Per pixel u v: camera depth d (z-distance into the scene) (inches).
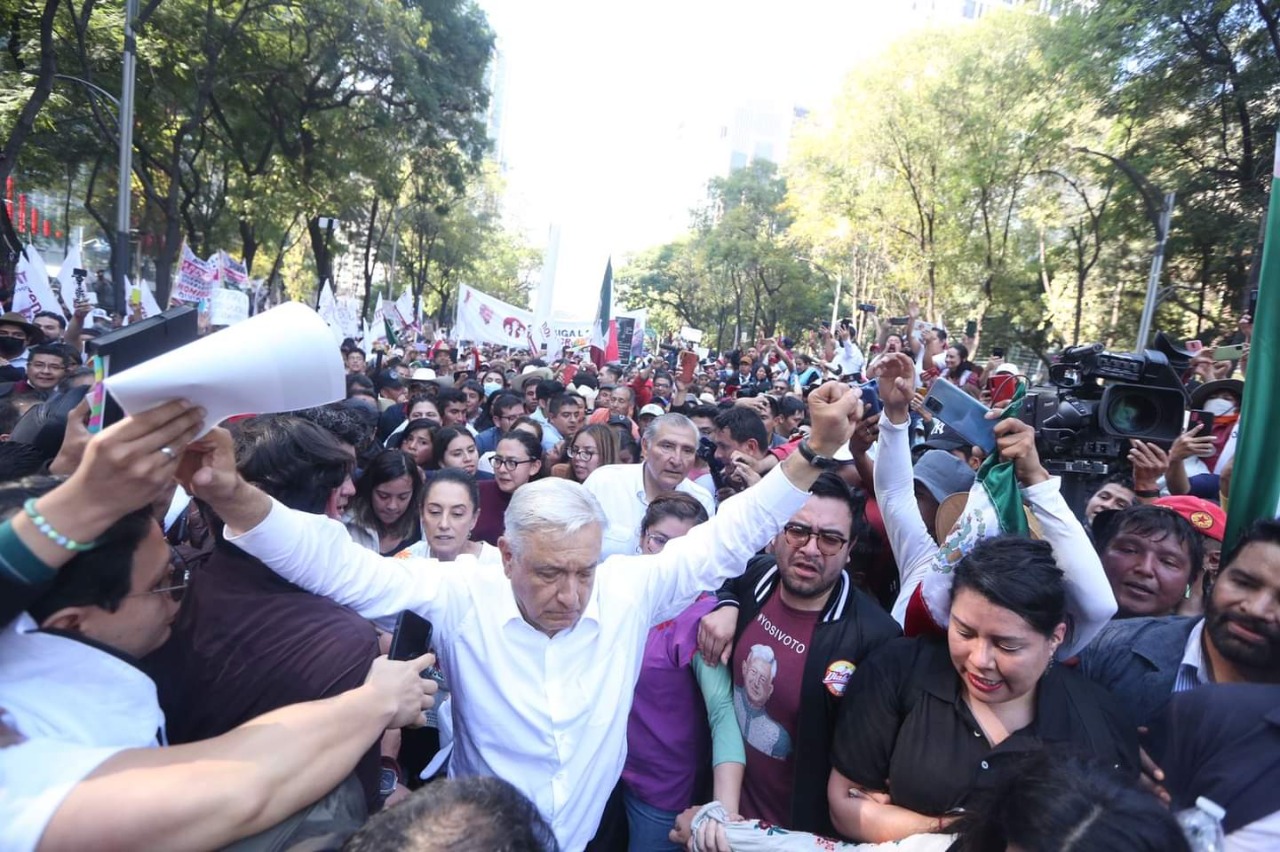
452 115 984.3
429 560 88.0
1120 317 924.0
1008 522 80.1
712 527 88.1
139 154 821.9
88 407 76.1
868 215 1128.8
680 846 101.4
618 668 82.7
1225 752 64.8
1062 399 134.1
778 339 497.4
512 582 76.3
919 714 76.5
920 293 1133.1
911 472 109.7
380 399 307.7
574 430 262.7
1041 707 74.3
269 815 46.9
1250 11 577.0
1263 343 89.1
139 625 51.5
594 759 80.7
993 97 905.5
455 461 188.1
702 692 102.7
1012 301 1009.5
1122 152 753.0
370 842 45.1
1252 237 637.3
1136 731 76.1
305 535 69.4
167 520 112.8
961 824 57.3
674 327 2711.6
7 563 41.8
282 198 881.5
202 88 749.3
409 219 1533.0
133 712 50.7
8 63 655.1
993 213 989.8
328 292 557.0
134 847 41.8
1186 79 639.1
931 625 84.1
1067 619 80.0
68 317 496.4
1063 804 49.3
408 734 107.3
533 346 479.5
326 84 888.3
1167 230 613.9
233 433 74.8
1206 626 79.4
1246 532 79.0
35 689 46.4
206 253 1015.0
